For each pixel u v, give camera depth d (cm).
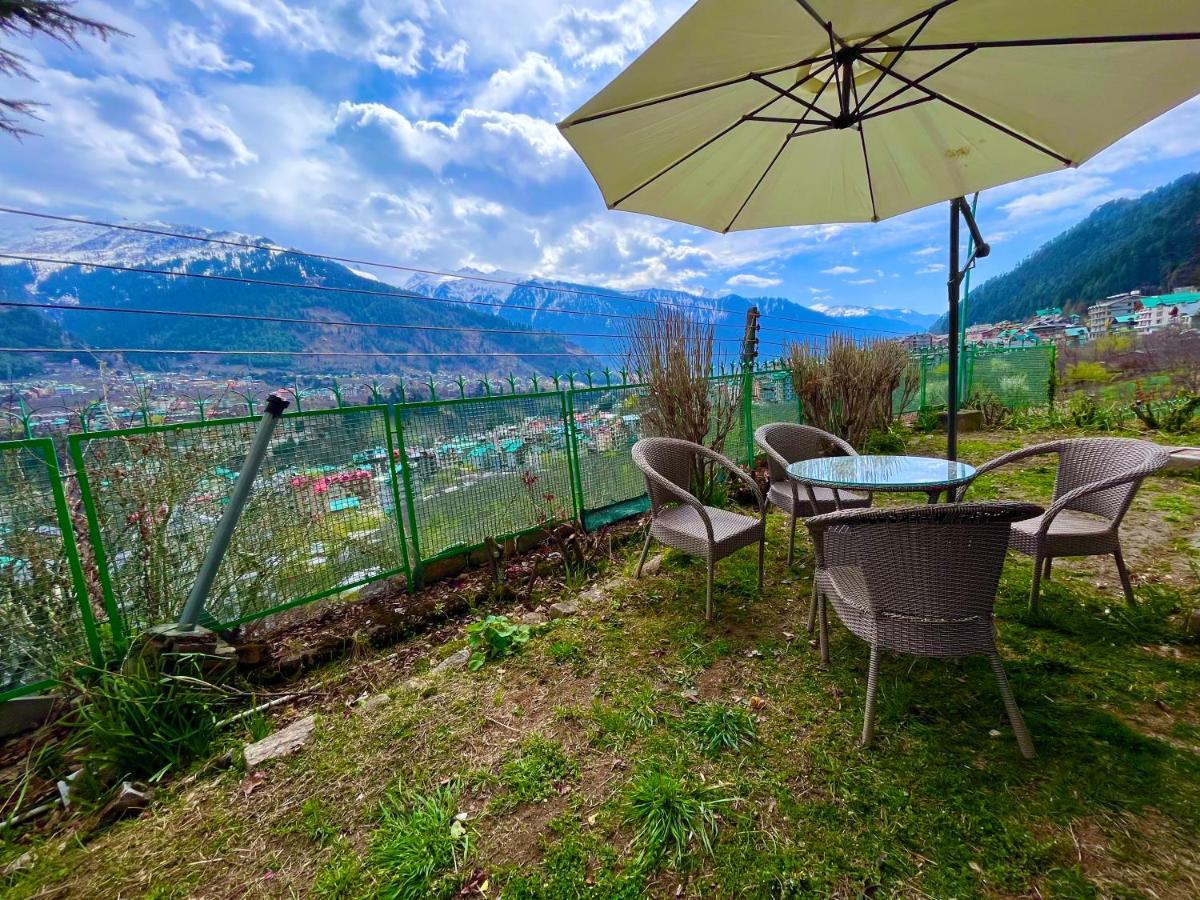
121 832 168
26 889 149
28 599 214
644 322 466
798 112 237
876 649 183
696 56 178
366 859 151
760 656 241
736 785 167
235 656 242
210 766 196
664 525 306
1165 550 321
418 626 302
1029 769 166
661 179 256
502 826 159
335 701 237
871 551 178
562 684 230
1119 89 196
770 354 623
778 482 374
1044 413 817
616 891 137
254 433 274
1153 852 138
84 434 225
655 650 252
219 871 152
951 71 207
